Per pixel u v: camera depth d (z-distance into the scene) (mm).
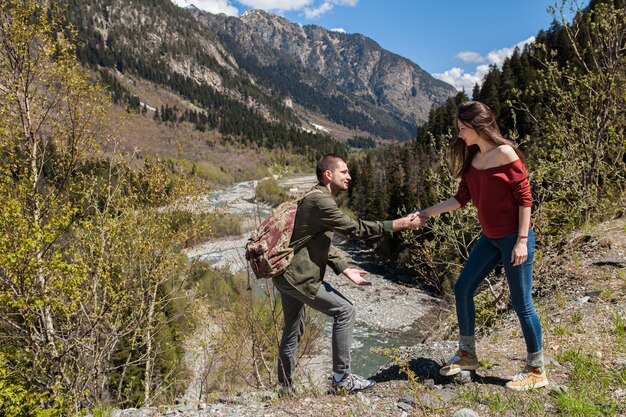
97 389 8523
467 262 3320
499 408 2781
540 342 3027
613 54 7793
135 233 9648
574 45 7891
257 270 3098
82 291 7883
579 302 4594
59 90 8602
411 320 29594
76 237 8406
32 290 7086
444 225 7266
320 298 3207
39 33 8367
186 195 10633
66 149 8742
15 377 7637
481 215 3049
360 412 2893
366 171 71875
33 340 7461
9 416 6520
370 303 33094
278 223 3074
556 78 8328
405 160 70750
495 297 6066
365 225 3100
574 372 3170
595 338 3734
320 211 3027
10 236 6758
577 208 7648
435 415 2785
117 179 9430
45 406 7492
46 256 7652
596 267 5348
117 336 8930
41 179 8562
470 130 2924
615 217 7438
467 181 3125
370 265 44219
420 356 3793
